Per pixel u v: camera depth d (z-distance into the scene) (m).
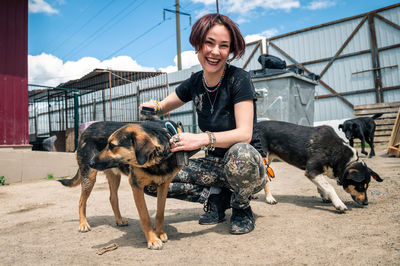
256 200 4.23
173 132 2.38
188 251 2.26
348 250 2.04
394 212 2.98
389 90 14.95
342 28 16.19
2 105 7.54
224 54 2.50
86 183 3.12
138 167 2.37
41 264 2.16
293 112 8.46
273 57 8.91
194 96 2.91
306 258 1.96
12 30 7.86
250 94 2.58
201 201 3.14
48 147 12.48
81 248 2.51
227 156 2.56
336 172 3.54
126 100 17.91
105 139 3.07
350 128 9.08
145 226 2.44
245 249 2.21
